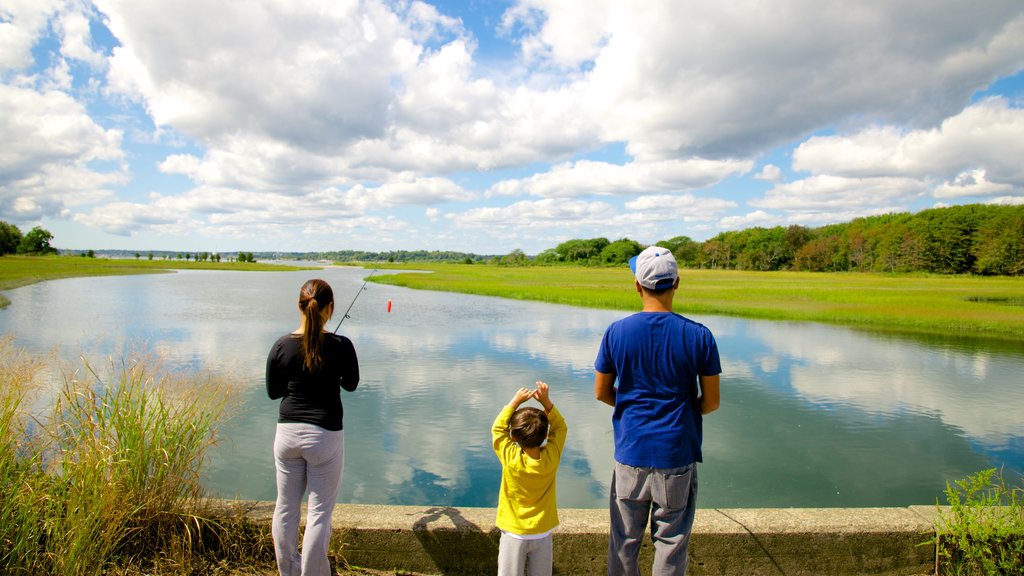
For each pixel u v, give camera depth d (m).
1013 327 22.27
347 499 6.32
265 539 3.13
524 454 2.58
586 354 15.70
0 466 2.92
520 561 2.59
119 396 3.59
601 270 110.69
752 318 26.27
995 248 91.88
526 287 48.75
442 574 3.09
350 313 27.27
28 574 2.71
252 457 7.15
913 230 109.06
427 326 22.14
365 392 11.19
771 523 3.13
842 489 6.79
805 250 124.31
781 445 8.30
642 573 3.08
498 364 14.19
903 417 9.77
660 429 2.35
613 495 2.54
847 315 26.20
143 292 38.16
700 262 153.50
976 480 3.10
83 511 2.93
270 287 46.78
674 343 2.33
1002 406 10.50
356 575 3.04
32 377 3.47
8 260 83.56
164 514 3.14
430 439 8.38
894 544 3.09
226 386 4.42
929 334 20.98
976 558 2.98
